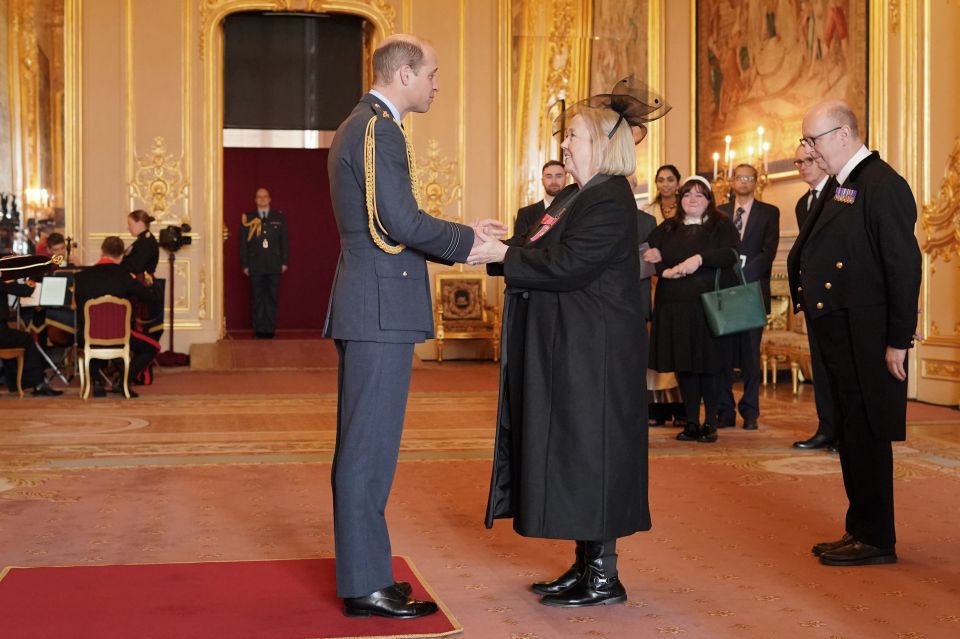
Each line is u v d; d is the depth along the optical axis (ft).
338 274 11.41
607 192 11.40
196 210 46.09
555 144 46.70
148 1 45.78
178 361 42.91
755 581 12.59
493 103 47.19
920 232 30.48
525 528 11.27
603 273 11.50
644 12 42.88
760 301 21.18
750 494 17.46
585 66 46.62
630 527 11.45
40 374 32.22
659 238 22.72
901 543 14.34
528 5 46.73
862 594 12.06
